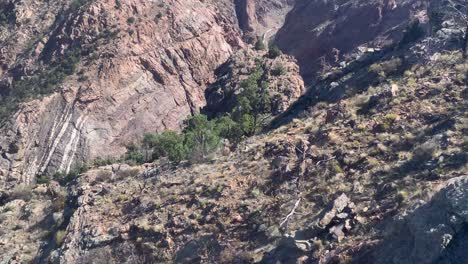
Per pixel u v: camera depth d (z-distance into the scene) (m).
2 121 70.50
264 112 54.88
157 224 23.25
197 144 33.31
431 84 25.55
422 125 22.33
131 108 75.00
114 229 24.42
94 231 24.88
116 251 23.03
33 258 27.64
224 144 35.31
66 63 77.88
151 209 25.11
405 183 18.55
